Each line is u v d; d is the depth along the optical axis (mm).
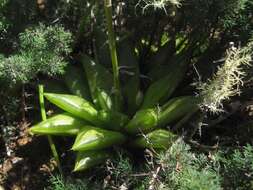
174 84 233
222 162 212
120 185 211
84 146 213
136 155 233
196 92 235
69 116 226
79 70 246
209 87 184
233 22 226
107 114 224
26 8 235
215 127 242
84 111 224
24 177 237
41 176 237
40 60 214
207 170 192
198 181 179
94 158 218
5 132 242
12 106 240
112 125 227
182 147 192
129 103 237
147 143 218
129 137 231
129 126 224
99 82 235
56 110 247
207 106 190
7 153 242
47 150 246
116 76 219
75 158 239
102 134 218
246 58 179
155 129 225
